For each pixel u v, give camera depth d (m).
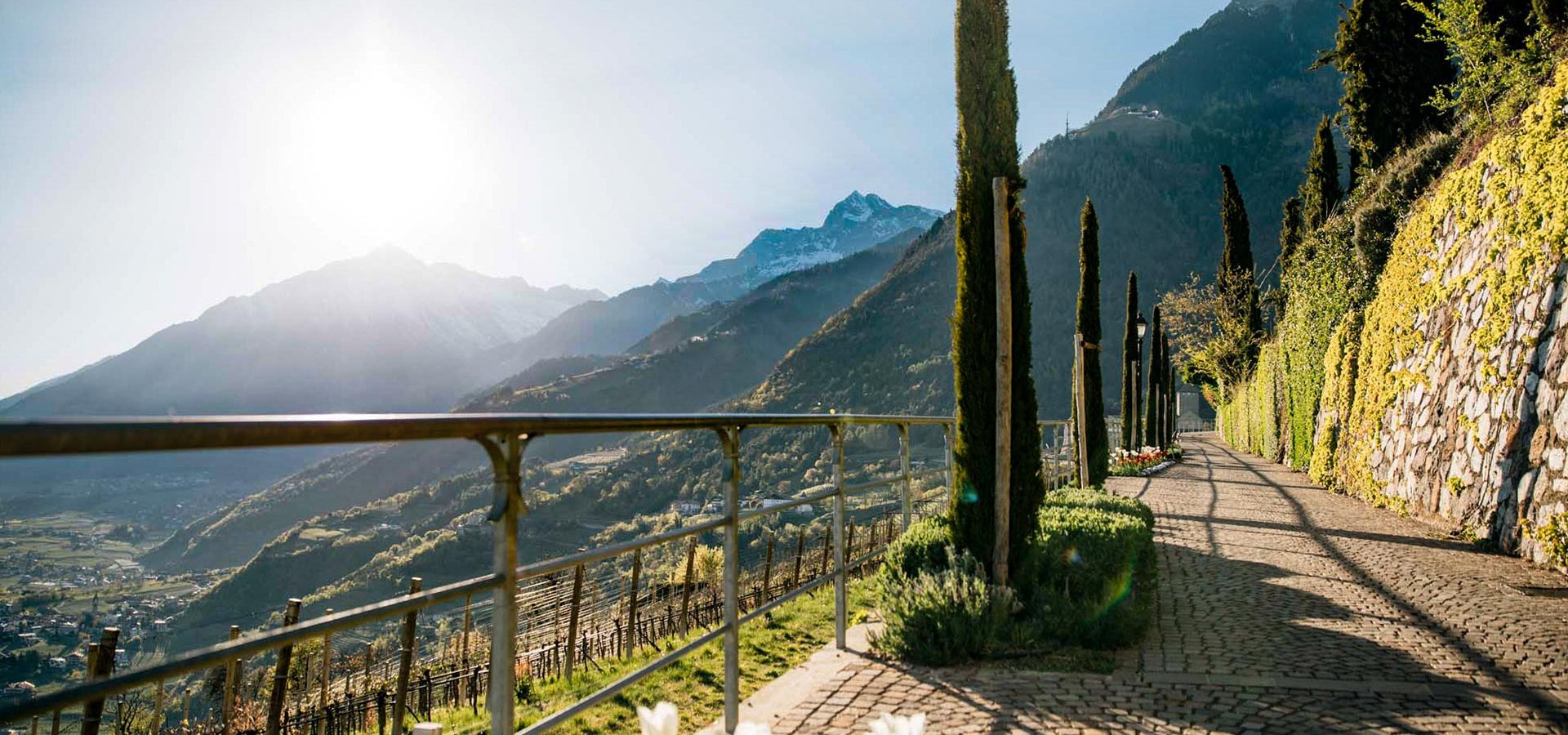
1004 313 6.42
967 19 6.79
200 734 6.19
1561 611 6.86
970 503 6.50
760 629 6.93
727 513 3.92
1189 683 4.87
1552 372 9.28
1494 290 11.38
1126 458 24.94
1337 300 21.09
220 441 1.51
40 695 1.33
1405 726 4.15
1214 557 9.77
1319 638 5.98
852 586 8.76
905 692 4.71
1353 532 11.87
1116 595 6.03
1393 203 18.52
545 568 2.56
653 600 9.39
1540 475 9.20
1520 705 4.48
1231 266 43.34
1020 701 4.52
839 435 5.67
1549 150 10.05
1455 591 7.67
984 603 5.56
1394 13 26.28
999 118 6.71
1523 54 14.67
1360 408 17.59
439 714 6.12
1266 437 33.88
